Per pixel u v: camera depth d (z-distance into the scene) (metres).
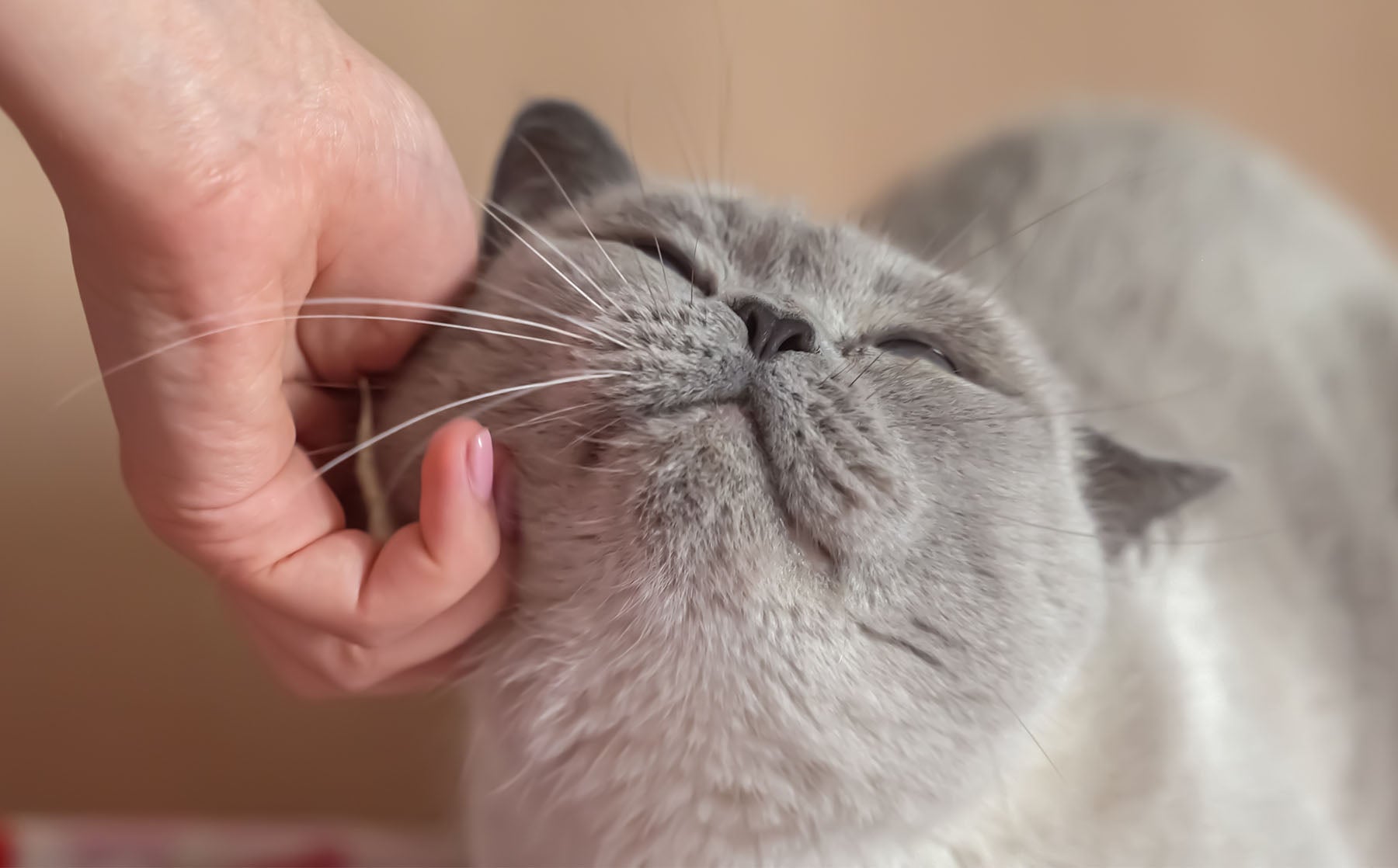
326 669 0.31
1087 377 0.43
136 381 0.27
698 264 0.32
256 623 0.32
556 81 0.53
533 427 0.29
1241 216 0.49
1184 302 0.46
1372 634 0.43
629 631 0.29
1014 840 0.32
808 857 0.31
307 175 0.27
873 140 0.58
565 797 0.31
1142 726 0.34
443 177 0.30
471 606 0.30
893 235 0.42
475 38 0.52
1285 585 0.42
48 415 0.46
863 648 0.29
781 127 0.57
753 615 0.28
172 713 0.50
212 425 0.27
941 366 0.33
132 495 0.29
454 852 0.43
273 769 0.51
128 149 0.24
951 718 0.30
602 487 0.28
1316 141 0.61
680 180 0.40
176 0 0.25
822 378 0.29
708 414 0.28
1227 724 0.36
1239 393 0.45
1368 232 0.54
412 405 0.32
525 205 0.37
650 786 0.30
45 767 0.48
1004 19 0.58
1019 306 0.45
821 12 0.56
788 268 0.33
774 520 0.28
